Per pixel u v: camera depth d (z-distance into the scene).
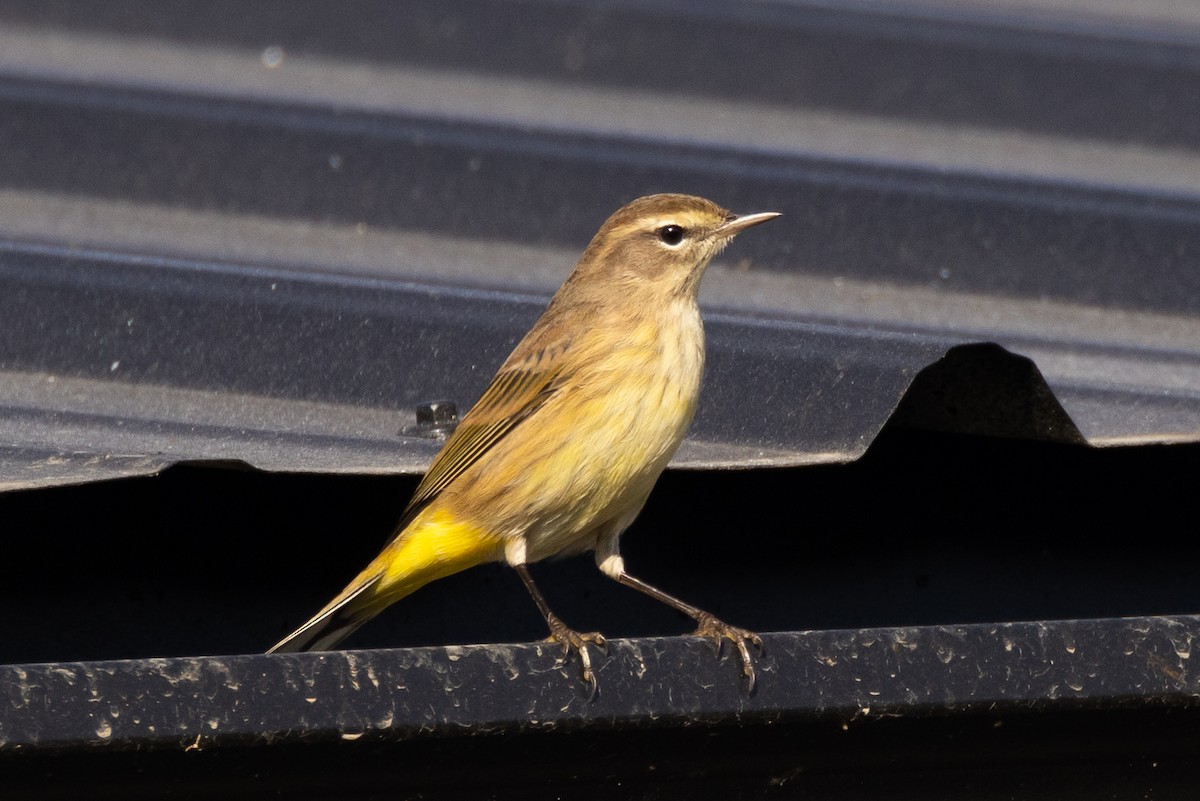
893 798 8.26
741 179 12.95
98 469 7.98
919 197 12.70
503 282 11.65
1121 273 12.13
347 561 10.48
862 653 7.66
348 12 15.60
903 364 8.88
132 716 6.75
